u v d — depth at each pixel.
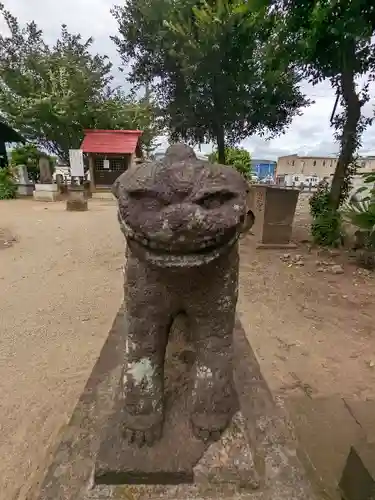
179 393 1.25
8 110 12.22
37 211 8.12
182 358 1.45
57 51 13.62
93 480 0.98
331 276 3.75
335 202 5.07
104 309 3.00
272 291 3.35
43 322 2.75
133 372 1.07
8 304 3.07
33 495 1.35
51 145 14.66
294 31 4.21
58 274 3.87
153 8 7.22
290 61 4.70
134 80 8.52
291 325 2.70
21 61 12.83
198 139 8.78
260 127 8.27
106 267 4.13
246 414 1.23
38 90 12.63
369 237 4.05
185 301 1.04
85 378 2.06
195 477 0.99
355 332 2.60
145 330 1.06
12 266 4.12
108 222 6.85
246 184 0.94
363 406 1.85
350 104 4.81
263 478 1.01
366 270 3.92
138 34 8.06
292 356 2.29
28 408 1.81
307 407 1.84
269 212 4.75
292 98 7.62
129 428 1.06
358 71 4.70
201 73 6.63
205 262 0.87
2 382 2.01
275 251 4.71
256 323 2.71
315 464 1.49
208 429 1.07
